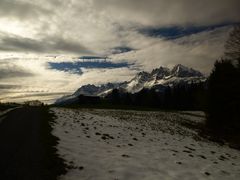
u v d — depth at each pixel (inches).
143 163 675.4
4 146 686.5
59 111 1957.4
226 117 1824.6
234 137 1649.9
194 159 839.7
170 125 1999.3
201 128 2027.6
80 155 664.4
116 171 577.9
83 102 4741.6
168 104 4840.1
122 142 964.6
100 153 716.7
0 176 463.5
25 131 932.6
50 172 501.0
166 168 666.8
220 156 1025.5
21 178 458.0
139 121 1988.2
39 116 1489.9
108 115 2210.9
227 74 1815.9
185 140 1371.8
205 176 650.8
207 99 1961.1
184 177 614.9
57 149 687.1
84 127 1173.7
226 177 686.5
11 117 1451.8
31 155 601.9
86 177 518.9
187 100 4608.8
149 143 1047.0
